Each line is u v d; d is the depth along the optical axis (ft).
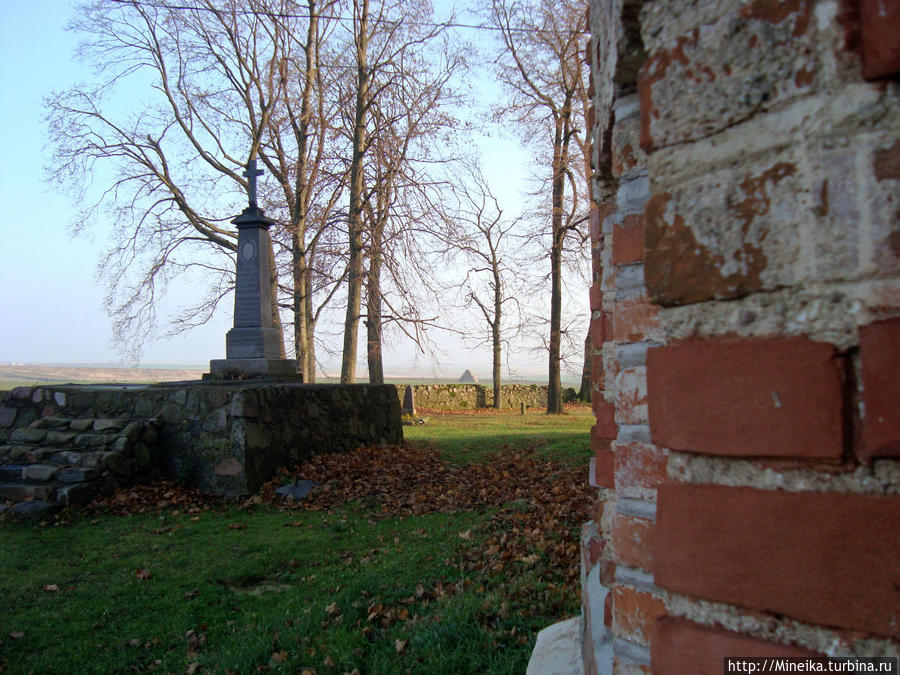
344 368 67.36
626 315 5.33
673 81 3.75
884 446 2.91
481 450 40.37
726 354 3.43
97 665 12.26
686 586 3.53
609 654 5.78
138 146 64.03
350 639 12.19
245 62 67.15
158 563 18.06
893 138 3.00
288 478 28.07
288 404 30.89
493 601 13.16
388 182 63.46
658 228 3.79
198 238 65.98
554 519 20.06
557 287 80.28
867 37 3.04
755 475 3.37
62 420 28.55
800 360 3.17
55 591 15.97
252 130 68.18
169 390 28.60
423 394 93.91
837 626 3.00
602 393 8.46
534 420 68.69
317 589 15.78
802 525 3.12
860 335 3.01
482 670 10.62
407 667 11.02
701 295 3.58
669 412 3.67
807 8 3.24
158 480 27.27
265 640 12.57
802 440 3.15
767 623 3.29
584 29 66.13
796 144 3.27
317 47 68.18
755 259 3.38
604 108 6.20
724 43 3.53
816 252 3.18
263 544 19.85
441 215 63.72
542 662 8.50
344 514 23.75
